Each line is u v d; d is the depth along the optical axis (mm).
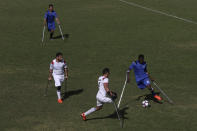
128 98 57938
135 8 136750
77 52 84375
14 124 47844
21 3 149000
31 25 111938
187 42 93312
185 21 115750
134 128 47031
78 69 72625
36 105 54531
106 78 47125
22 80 65750
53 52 84438
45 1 153250
